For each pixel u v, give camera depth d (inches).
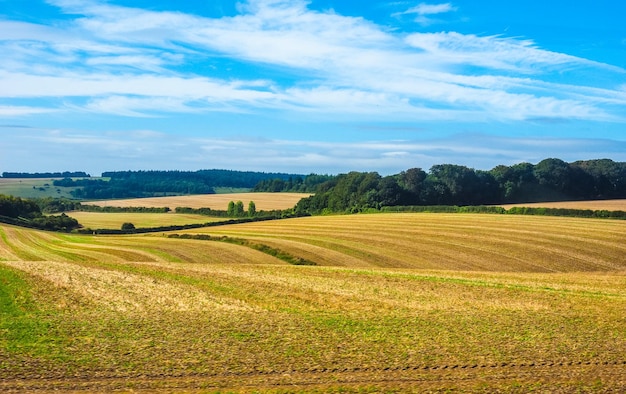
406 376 629.3
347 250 2095.2
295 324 869.2
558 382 612.7
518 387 597.0
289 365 658.2
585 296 1170.6
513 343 768.9
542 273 1605.6
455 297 1148.5
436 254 1987.0
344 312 983.0
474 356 705.0
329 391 577.3
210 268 1555.1
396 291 1210.6
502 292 1211.9
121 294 1103.0
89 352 689.6
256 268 1581.0
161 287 1194.0
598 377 631.2
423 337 796.6
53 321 856.9
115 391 563.8
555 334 823.1
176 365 647.8
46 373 607.8
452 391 584.1
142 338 764.0
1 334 762.8
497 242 2121.1
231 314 944.3
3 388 560.1
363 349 729.6
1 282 1159.6
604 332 840.9
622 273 1689.2
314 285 1269.7
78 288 1142.3
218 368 641.0
